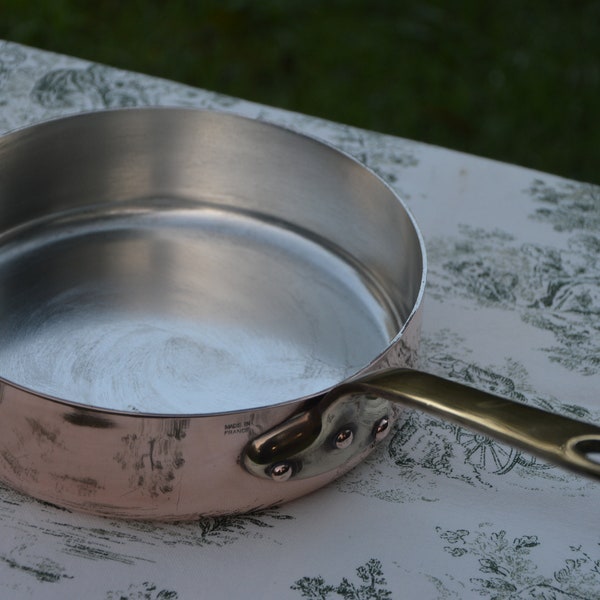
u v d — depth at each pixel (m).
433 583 0.80
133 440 0.72
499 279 1.11
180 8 2.77
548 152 2.56
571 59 2.77
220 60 2.66
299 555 0.81
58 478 0.76
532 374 1.00
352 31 2.79
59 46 2.62
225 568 0.79
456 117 2.61
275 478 0.77
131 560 0.79
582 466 0.67
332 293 1.09
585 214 1.21
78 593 0.77
